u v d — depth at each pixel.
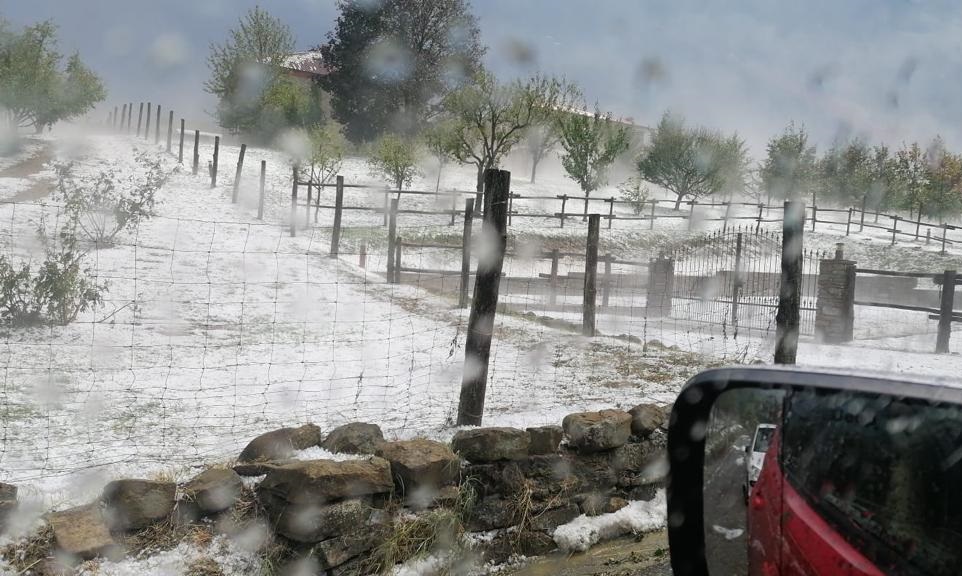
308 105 46.59
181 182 28.06
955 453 1.22
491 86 33.44
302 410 5.91
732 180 40.62
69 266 9.30
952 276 12.81
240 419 5.55
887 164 40.22
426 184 38.62
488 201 4.84
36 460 4.26
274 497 3.57
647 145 42.81
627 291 21.52
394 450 4.00
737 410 1.79
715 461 1.87
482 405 4.90
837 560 1.39
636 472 4.94
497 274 4.85
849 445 1.42
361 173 39.19
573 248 30.14
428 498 3.94
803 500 1.51
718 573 1.85
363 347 9.12
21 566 3.05
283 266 15.80
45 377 6.44
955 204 39.88
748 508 1.71
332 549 3.54
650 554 4.40
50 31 37.34
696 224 36.03
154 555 3.34
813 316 16.47
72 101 38.31
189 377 6.95
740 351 10.31
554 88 33.69
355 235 24.81
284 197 29.89
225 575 3.37
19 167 26.58
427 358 8.57
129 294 11.21
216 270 14.30
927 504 1.26
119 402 5.84
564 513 4.49
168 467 4.05
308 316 11.21
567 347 9.30
